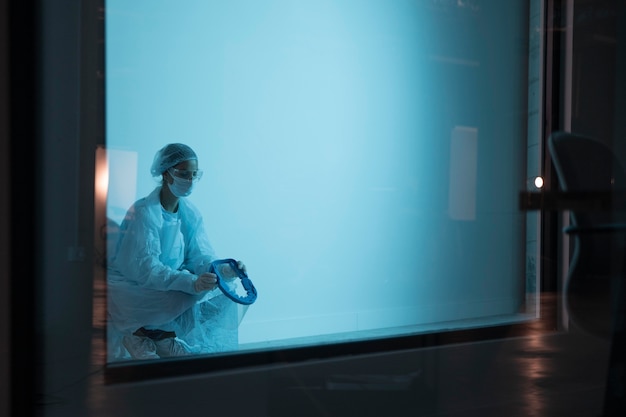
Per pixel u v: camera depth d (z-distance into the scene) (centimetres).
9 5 169
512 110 353
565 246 294
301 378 249
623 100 322
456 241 361
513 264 340
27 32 172
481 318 330
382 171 383
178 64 316
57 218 197
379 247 372
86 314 209
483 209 353
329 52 368
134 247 251
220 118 337
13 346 176
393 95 382
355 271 372
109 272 234
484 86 366
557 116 337
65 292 200
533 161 343
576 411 229
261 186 354
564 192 193
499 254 347
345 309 364
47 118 189
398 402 244
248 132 348
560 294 286
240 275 289
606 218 187
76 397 202
